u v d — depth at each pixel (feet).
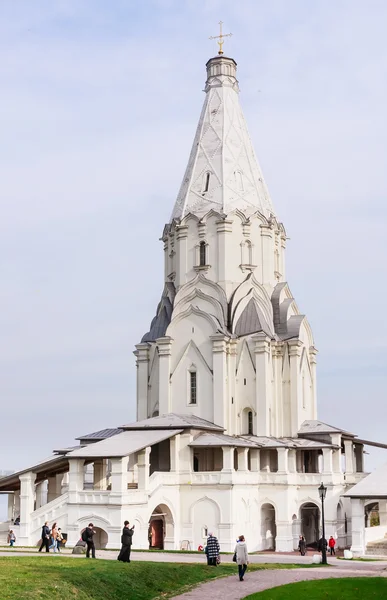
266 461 264.52
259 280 285.02
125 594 125.49
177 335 277.44
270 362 274.98
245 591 130.62
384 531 244.63
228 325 275.18
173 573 141.59
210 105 304.71
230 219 283.18
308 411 288.10
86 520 209.87
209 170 292.40
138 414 286.05
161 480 229.25
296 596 123.75
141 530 214.90
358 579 138.41
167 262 298.97
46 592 113.80
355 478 271.49
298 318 285.43
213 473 236.02
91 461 236.84
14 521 235.20
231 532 230.68
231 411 268.00
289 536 246.27
